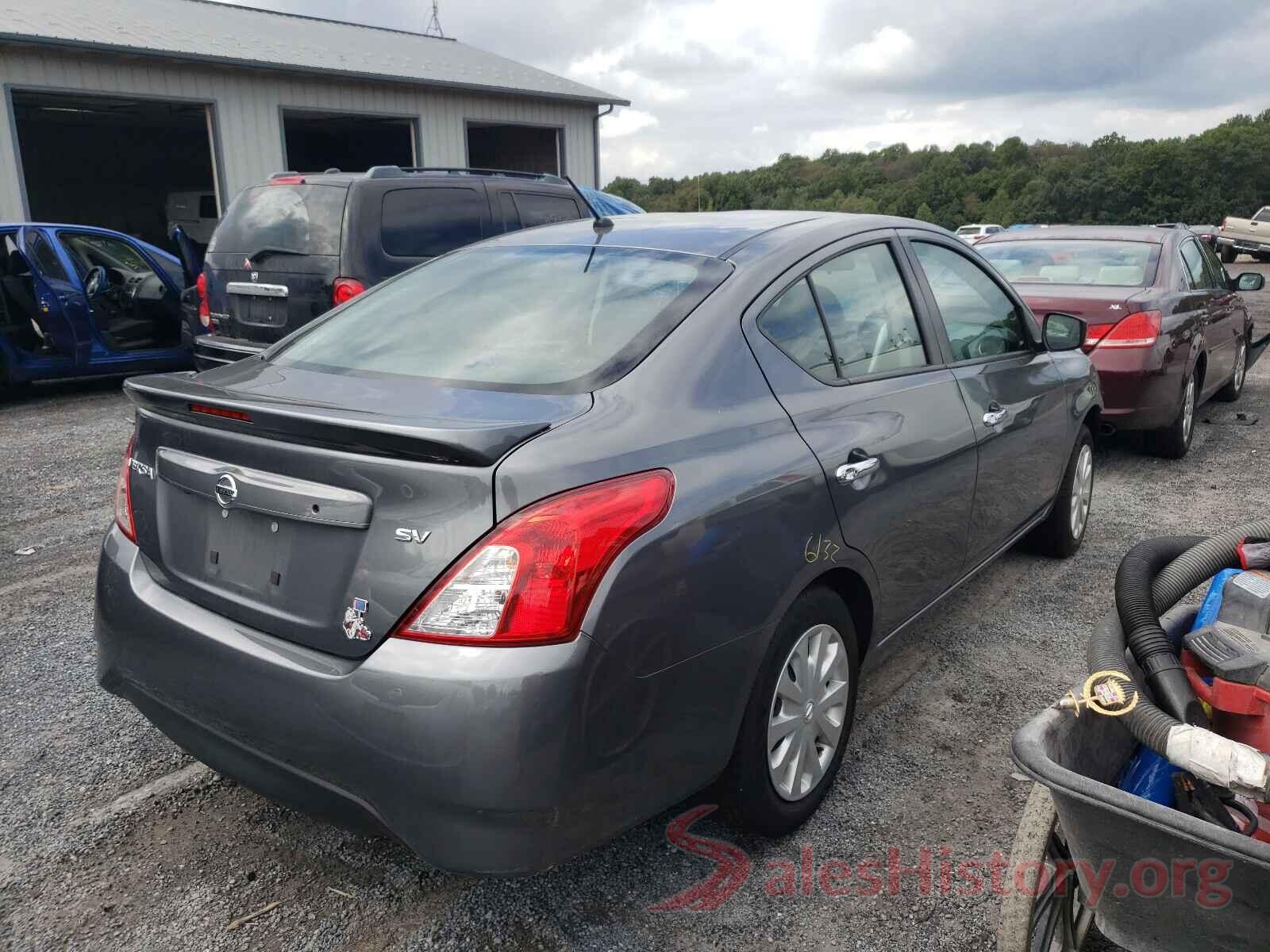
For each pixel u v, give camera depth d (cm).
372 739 189
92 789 287
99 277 874
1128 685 188
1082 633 397
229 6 1969
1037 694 347
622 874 249
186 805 279
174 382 252
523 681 181
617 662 193
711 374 238
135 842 262
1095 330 613
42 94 1328
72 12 1522
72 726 323
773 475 233
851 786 288
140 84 1402
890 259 326
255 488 211
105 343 885
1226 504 575
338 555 200
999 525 374
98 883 246
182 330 876
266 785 215
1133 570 228
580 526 188
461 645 184
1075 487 470
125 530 253
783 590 234
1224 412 863
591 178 2111
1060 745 185
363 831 204
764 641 231
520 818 185
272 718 205
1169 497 593
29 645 385
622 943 225
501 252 314
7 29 1288
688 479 213
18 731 320
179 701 228
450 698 182
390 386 236
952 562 336
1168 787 198
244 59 1459
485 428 190
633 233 304
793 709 252
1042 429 403
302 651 204
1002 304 396
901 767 299
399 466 192
